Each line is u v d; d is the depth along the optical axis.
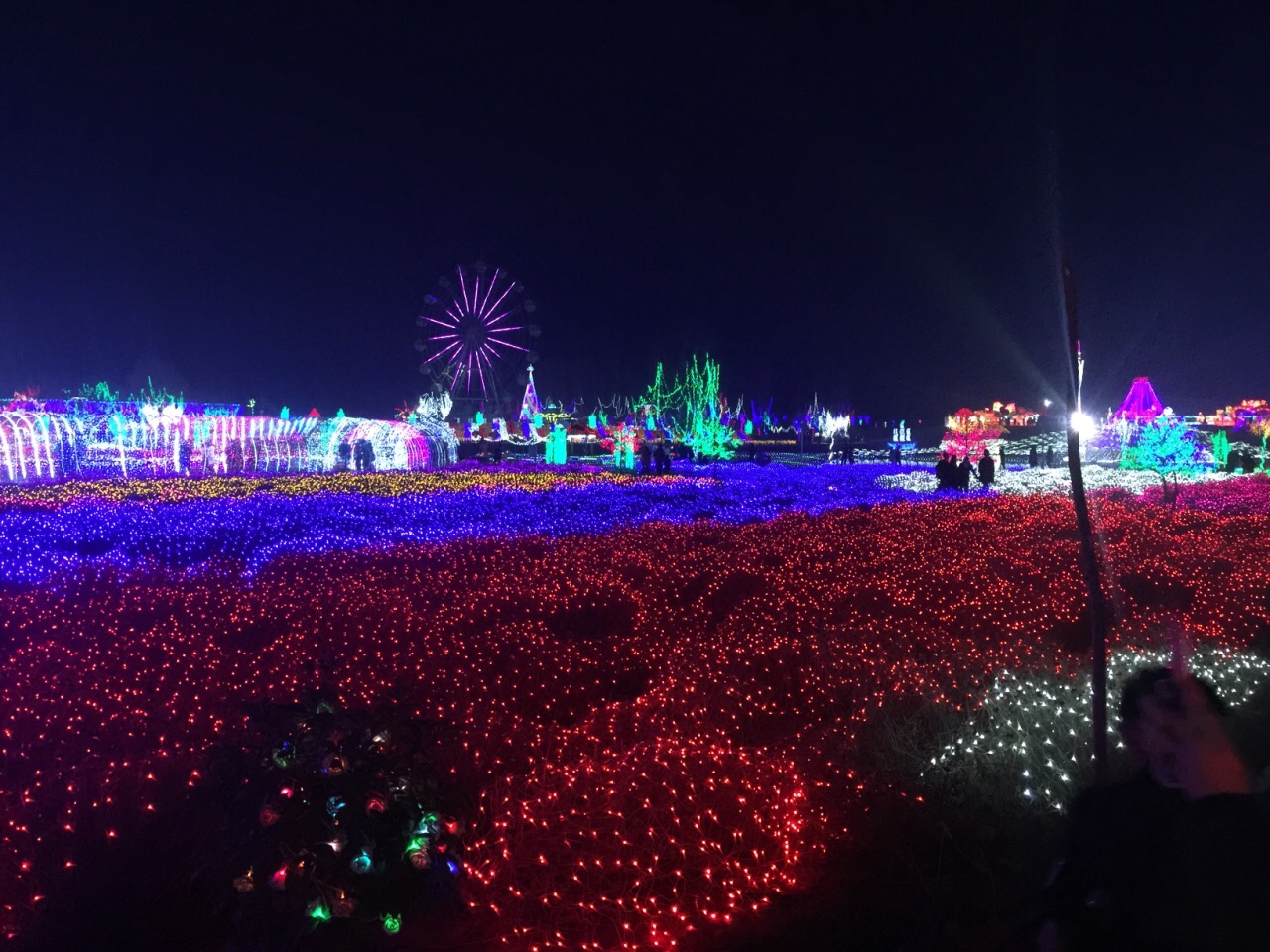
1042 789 5.63
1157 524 18.34
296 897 3.98
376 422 44.28
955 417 46.78
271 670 8.41
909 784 5.94
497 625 10.37
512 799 5.31
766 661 8.53
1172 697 2.71
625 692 8.70
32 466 33.88
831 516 21.50
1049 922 2.82
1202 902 2.48
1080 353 5.12
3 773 5.94
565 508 24.22
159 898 4.77
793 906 4.84
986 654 8.34
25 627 10.45
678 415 78.19
